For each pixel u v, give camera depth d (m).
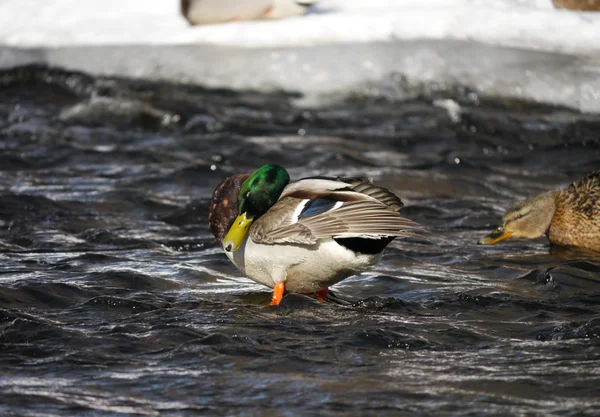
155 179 14.75
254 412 6.22
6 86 20.80
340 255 8.30
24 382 6.73
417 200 14.08
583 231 11.48
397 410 6.23
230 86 21.02
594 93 20.00
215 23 22.27
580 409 6.20
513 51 20.38
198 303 8.90
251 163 16.19
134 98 20.09
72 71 21.42
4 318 8.13
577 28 20.53
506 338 7.86
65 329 7.87
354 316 8.46
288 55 21.11
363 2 23.06
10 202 12.79
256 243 8.51
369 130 18.72
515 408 6.24
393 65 20.86
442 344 7.68
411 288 9.56
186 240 11.46
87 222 12.26
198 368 7.04
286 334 7.87
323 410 6.24
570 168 16.44
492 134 18.53
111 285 9.39
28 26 22.78
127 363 7.15
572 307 8.81
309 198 8.38
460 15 21.22
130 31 22.23
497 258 10.99
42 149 16.61
